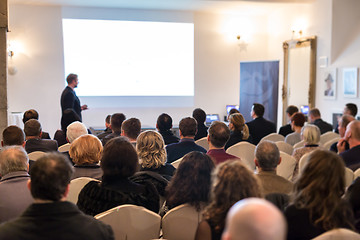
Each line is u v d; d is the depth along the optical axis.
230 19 10.50
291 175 3.95
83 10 9.52
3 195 2.31
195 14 10.21
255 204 0.91
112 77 9.82
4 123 5.07
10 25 9.14
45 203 1.61
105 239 1.65
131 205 2.22
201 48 10.34
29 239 1.53
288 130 6.46
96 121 9.80
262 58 10.82
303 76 9.45
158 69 10.09
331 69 8.64
